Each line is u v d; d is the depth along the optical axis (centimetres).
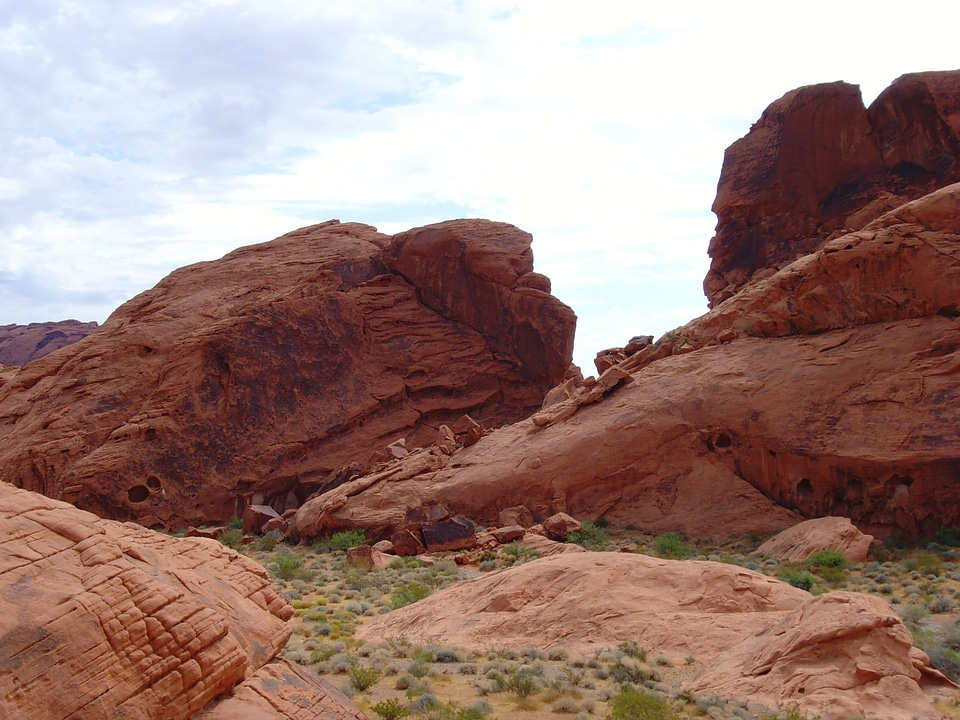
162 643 901
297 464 5362
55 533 968
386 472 4309
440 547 3594
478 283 6231
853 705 1284
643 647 1717
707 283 6006
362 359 5919
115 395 5378
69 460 5066
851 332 3809
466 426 4738
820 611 1459
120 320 6203
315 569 3284
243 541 4306
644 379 4225
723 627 1731
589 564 2011
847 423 3528
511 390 6100
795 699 1332
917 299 3669
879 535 3331
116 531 1130
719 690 1429
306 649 1822
